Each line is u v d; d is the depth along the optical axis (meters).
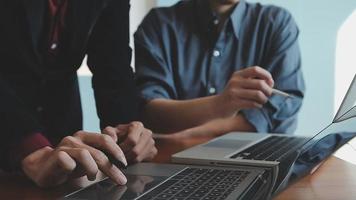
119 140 0.96
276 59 1.69
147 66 1.72
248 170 0.81
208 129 1.46
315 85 2.28
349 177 0.81
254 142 1.10
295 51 1.73
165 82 1.69
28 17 1.03
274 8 1.80
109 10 1.19
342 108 0.75
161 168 0.85
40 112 1.14
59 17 1.09
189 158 0.91
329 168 0.86
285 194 0.71
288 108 1.60
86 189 0.72
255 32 1.74
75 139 0.83
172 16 1.80
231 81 1.39
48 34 1.08
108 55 1.21
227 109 1.41
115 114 1.19
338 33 2.26
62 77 1.16
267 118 1.52
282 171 0.74
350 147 0.88
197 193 0.66
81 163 0.75
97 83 1.24
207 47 1.75
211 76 1.72
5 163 0.83
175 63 1.74
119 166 0.78
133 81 1.25
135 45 1.77
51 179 0.77
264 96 1.31
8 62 1.04
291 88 1.66
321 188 0.75
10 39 1.02
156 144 1.20
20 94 1.07
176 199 0.63
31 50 1.06
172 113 1.55
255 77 1.33
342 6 2.25
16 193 0.75
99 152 0.78
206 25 1.75
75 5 1.08
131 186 0.72
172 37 1.76
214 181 0.73
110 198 0.66
